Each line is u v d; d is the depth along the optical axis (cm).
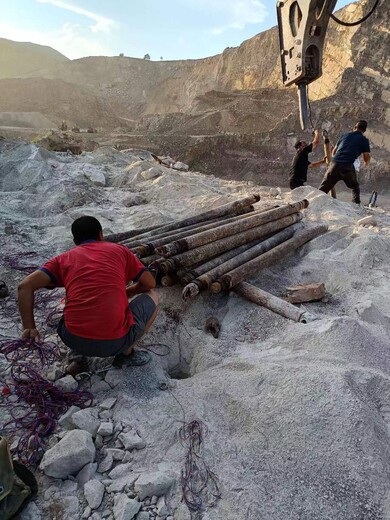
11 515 202
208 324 381
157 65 10131
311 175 3184
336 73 4309
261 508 212
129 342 287
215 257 450
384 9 3791
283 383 277
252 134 3662
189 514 208
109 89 9844
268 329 367
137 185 895
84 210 682
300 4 430
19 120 6012
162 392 290
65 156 1120
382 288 444
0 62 12975
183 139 3903
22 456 241
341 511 209
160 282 420
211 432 257
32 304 273
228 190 900
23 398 281
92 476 230
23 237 573
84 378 305
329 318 357
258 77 6397
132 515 205
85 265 277
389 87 3519
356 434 239
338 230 571
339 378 271
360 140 754
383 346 332
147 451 245
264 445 245
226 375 302
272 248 501
